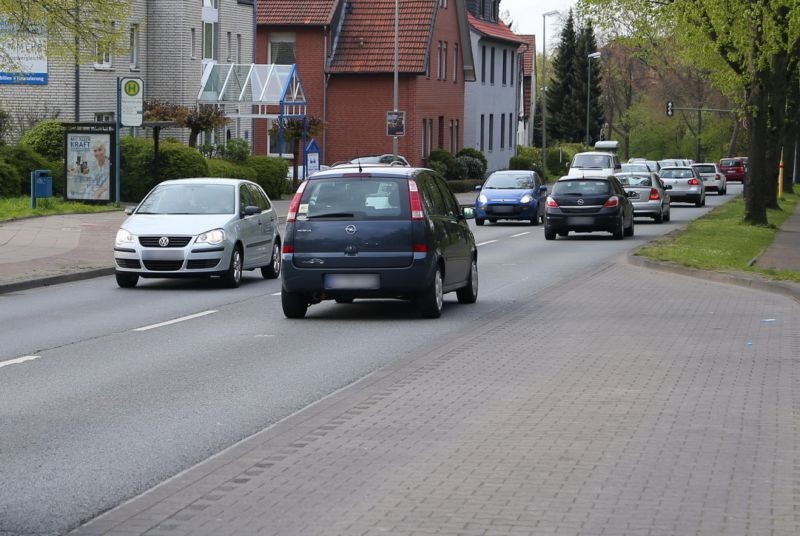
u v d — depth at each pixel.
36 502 8.42
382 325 18.48
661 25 41.09
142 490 8.77
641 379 13.11
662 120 144.12
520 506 8.01
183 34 60.06
